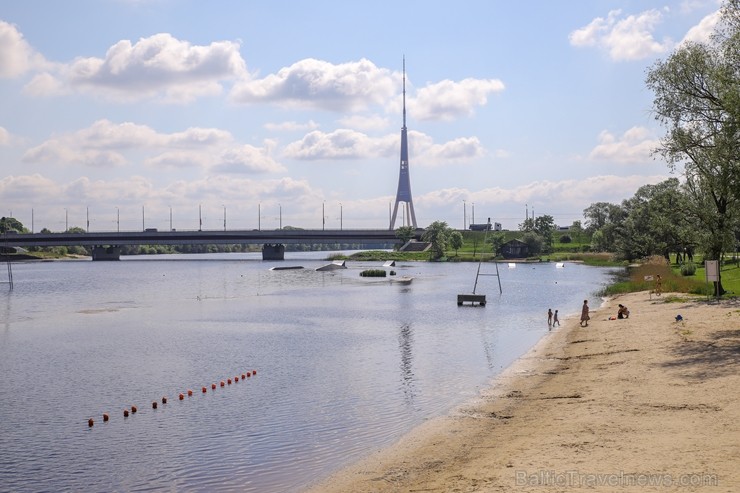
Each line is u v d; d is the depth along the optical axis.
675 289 81.12
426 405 31.23
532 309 79.25
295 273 172.25
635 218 174.62
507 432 24.86
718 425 21.80
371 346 51.38
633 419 23.86
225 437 27.34
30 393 36.50
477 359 44.16
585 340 48.38
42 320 72.50
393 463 22.50
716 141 45.19
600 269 173.12
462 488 18.33
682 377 30.52
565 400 29.09
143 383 38.84
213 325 66.75
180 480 22.50
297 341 54.91
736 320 47.69
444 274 160.25
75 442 27.25
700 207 67.38
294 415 30.50
